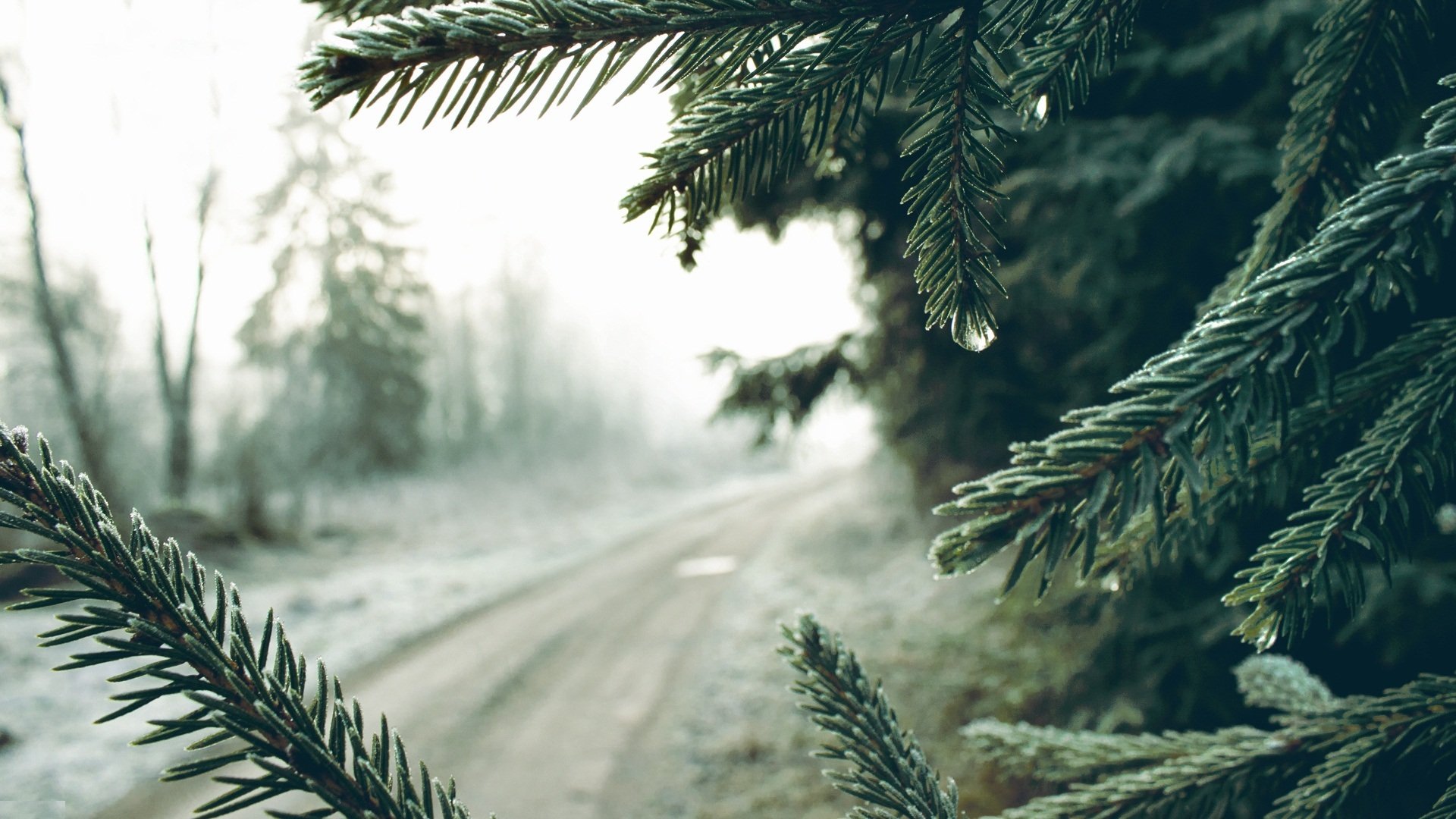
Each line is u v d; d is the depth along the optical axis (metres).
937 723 5.86
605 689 8.98
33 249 15.41
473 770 7.08
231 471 20.12
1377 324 2.31
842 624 9.86
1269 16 2.92
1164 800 0.94
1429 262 0.46
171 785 6.36
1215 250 3.33
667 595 13.63
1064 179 3.29
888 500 16.05
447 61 0.48
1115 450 0.45
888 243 4.48
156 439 24.16
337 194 21.66
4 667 8.38
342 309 23.70
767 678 8.82
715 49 0.58
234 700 0.47
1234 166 2.89
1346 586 0.54
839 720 0.73
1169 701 3.55
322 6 0.51
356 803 0.48
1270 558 0.55
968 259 0.64
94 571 0.46
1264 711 3.33
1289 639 0.54
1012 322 4.47
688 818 6.16
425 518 23.03
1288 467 0.84
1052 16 0.65
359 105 0.48
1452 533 2.77
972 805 4.80
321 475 24.31
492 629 11.47
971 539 0.44
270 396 24.47
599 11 0.51
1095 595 3.95
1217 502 0.86
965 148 0.63
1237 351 0.46
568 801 6.52
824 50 0.60
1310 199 0.88
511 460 34.84
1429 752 0.83
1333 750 0.91
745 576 14.54
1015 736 1.15
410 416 26.00
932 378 5.07
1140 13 0.67
